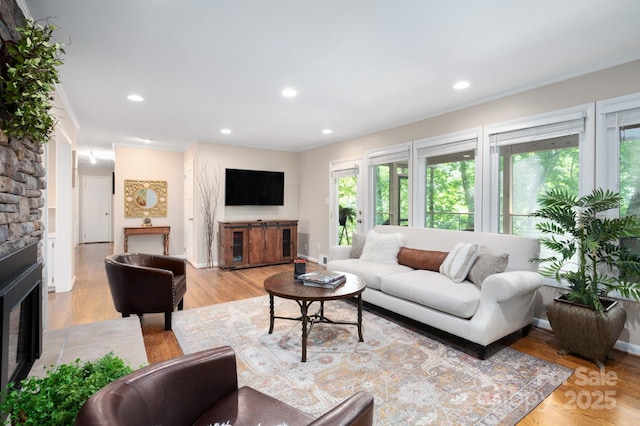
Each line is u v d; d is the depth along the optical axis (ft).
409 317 9.39
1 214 4.87
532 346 8.48
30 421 2.82
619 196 8.17
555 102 9.54
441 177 13.01
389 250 12.17
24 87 4.85
